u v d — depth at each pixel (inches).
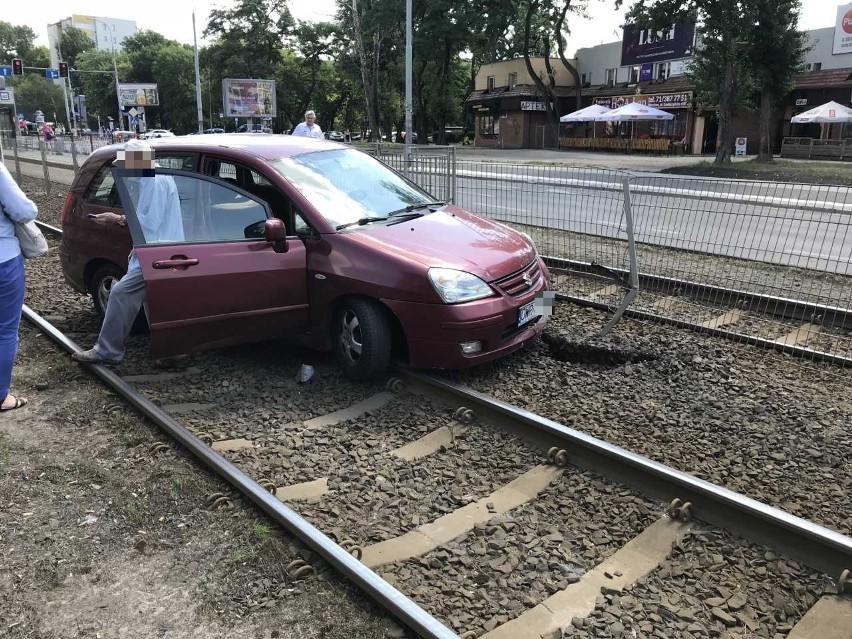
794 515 140.9
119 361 218.1
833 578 124.3
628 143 1744.6
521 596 121.3
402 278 197.6
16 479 158.2
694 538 136.5
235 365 232.1
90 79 3939.5
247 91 2180.1
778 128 1636.3
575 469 162.7
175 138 257.9
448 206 252.2
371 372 207.5
